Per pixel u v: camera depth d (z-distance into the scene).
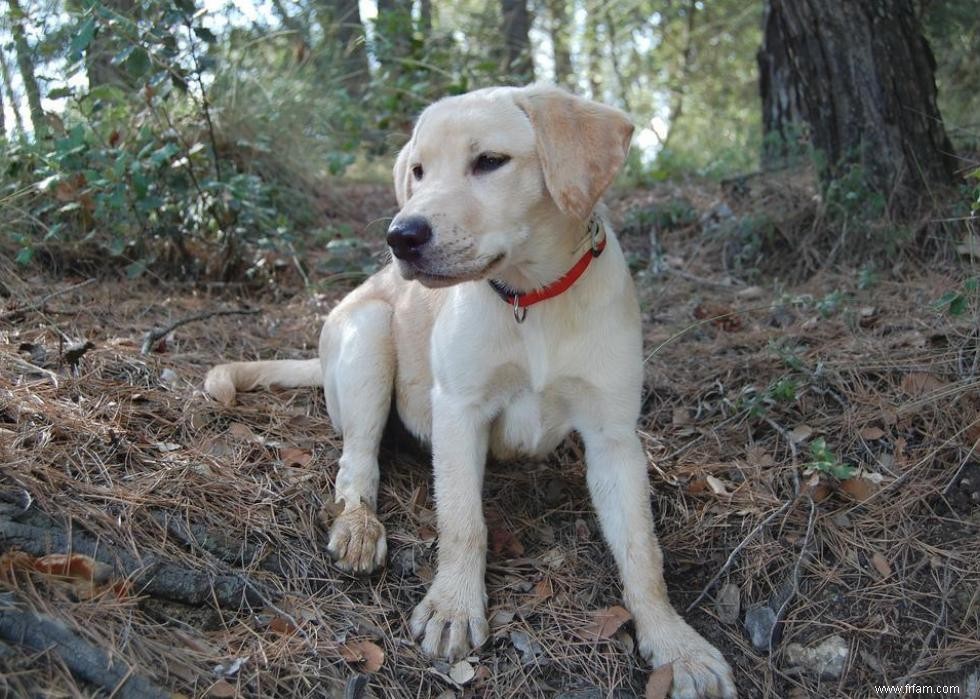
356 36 2.54
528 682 0.78
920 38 1.48
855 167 1.44
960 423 0.99
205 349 1.21
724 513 0.95
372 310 1.03
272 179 1.78
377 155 2.43
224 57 1.85
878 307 1.26
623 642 0.83
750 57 4.09
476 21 3.29
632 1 3.95
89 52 1.51
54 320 1.15
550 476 1.03
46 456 0.80
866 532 0.92
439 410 0.89
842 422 1.03
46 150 1.38
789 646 0.84
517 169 0.80
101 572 0.71
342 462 0.95
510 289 0.86
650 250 1.66
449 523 0.85
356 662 0.76
